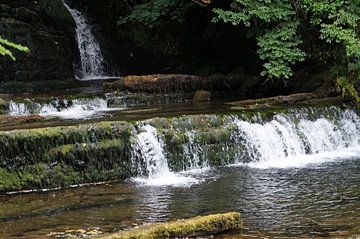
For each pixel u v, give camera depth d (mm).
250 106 12570
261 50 13273
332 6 12867
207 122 10414
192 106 13102
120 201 7758
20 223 6801
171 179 9125
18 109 12336
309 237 6008
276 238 5996
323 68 14461
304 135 11336
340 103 12727
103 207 7461
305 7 13234
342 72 13359
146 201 7711
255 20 13711
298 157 10867
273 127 11000
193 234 6043
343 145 11945
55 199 8008
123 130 9461
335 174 9086
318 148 11445
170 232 5953
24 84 16438
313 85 14273
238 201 7566
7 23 16609
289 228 6348
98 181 9055
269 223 6559
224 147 10273
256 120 10992
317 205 7262
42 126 10039
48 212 7289
